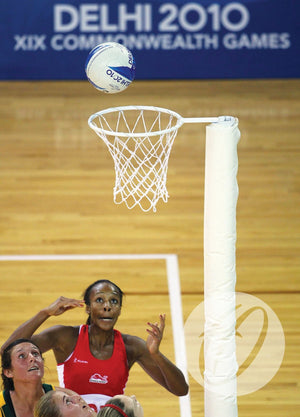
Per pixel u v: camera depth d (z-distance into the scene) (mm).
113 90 9000
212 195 8516
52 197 17438
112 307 9531
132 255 14867
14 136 20688
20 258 14680
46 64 24562
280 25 24312
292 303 13117
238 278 14000
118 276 14016
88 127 21391
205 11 24172
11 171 18703
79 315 12656
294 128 21219
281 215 16594
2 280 13828
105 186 18016
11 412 8625
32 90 24078
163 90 23984
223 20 24281
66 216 16547
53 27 24266
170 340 11852
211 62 24641
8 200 17266
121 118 21625
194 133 20953
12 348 8711
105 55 8766
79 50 24484
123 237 15617
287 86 24344
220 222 8523
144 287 13617
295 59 24609
